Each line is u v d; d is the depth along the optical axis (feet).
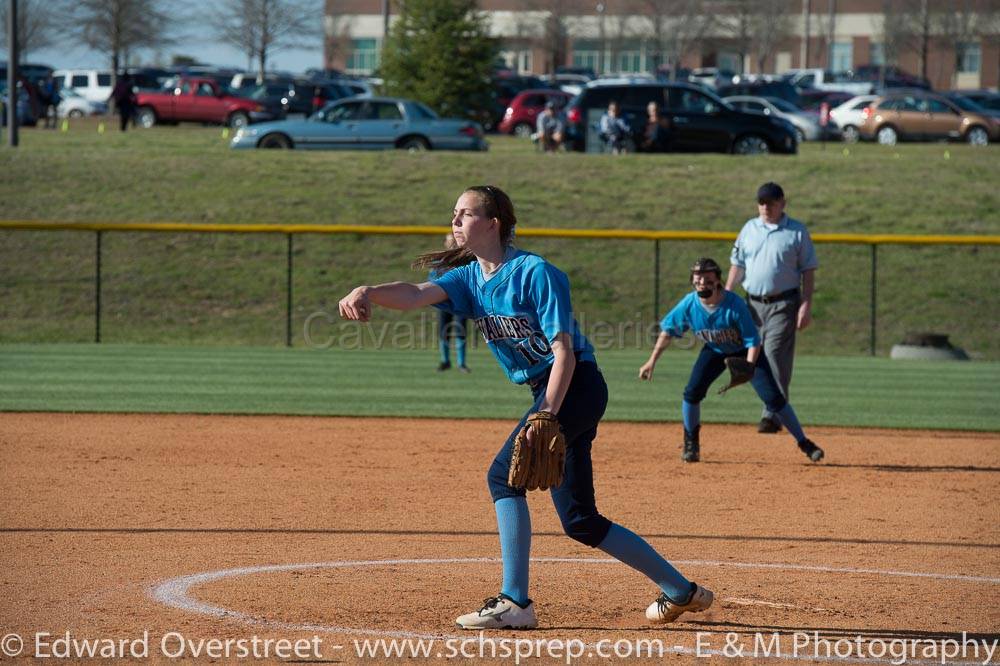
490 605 46.11
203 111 386.32
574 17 603.26
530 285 44.24
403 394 124.36
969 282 203.82
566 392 44.50
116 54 501.97
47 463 83.56
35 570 54.39
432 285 45.47
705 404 121.49
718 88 423.23
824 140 334.44
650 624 47.29
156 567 55.26
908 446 96.53
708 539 62.85
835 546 61.52
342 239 216.33
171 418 106.01
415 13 377.50
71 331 183.01
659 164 260.21
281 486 76.59
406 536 62.80
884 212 233.14
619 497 74.23
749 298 89.81
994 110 366.43
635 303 196.34
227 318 190.08
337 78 514.68
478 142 285.84
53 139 303.27
